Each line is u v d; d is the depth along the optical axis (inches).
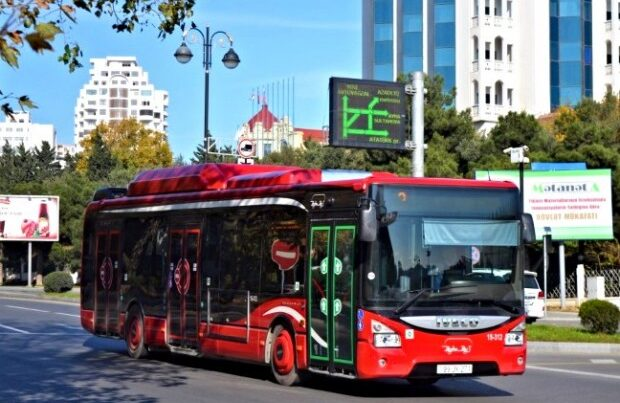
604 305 984.3
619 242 1766.7
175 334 735.7
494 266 548.4
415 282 531.2
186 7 417.4
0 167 3956.7
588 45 2957.7
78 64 337.1
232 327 661.3
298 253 599.2
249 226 654.5
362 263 532.7
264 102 2511.1
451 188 548.1
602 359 823.7
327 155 2405.3
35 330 1100.5
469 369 534.0
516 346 545.6
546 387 620.1
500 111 2866.6
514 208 558.6
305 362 584.1
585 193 1541.6
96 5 386.9
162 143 4441.4
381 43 3021.7
